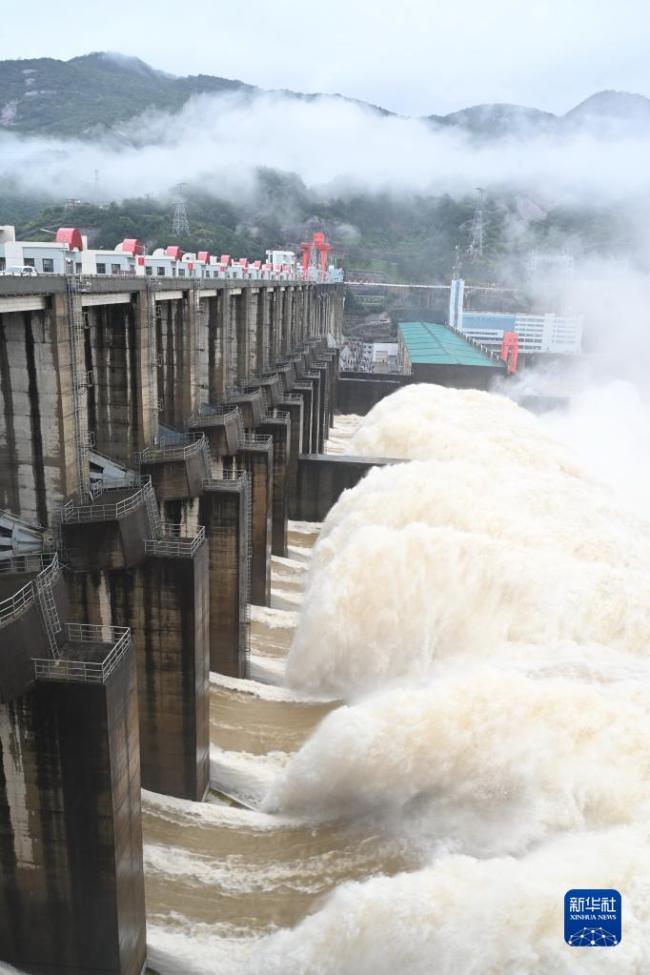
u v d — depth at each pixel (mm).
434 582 32906
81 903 20203
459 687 25797
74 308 25594
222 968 21328
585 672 28188
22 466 26297
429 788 24562
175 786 27703
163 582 26016
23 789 19469
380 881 20250
